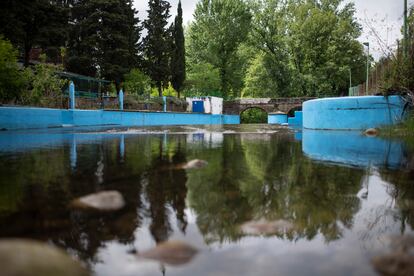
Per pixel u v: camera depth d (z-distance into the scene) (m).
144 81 32.16
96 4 27.22
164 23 34.91
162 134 10.24
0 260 0.89
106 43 27.98
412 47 8.62
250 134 10.16
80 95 23.30
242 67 47.59
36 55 28.44
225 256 1.27
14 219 1.68
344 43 37.62
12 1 16.05
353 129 10.23
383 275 1.11
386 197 2.21
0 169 3.33
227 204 2.02
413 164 3.67
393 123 9.17
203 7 45.25
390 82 8.99
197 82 43.16
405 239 1.41
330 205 2.01
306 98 38.44
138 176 2.94
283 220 1.71
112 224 1.63
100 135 9.57
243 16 44.59
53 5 20.48
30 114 13.41
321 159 4.12
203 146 6.03
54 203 1.98
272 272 1.13
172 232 1.53
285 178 2.87
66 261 1.03
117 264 1.20
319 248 1.35
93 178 2.83
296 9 39.38
